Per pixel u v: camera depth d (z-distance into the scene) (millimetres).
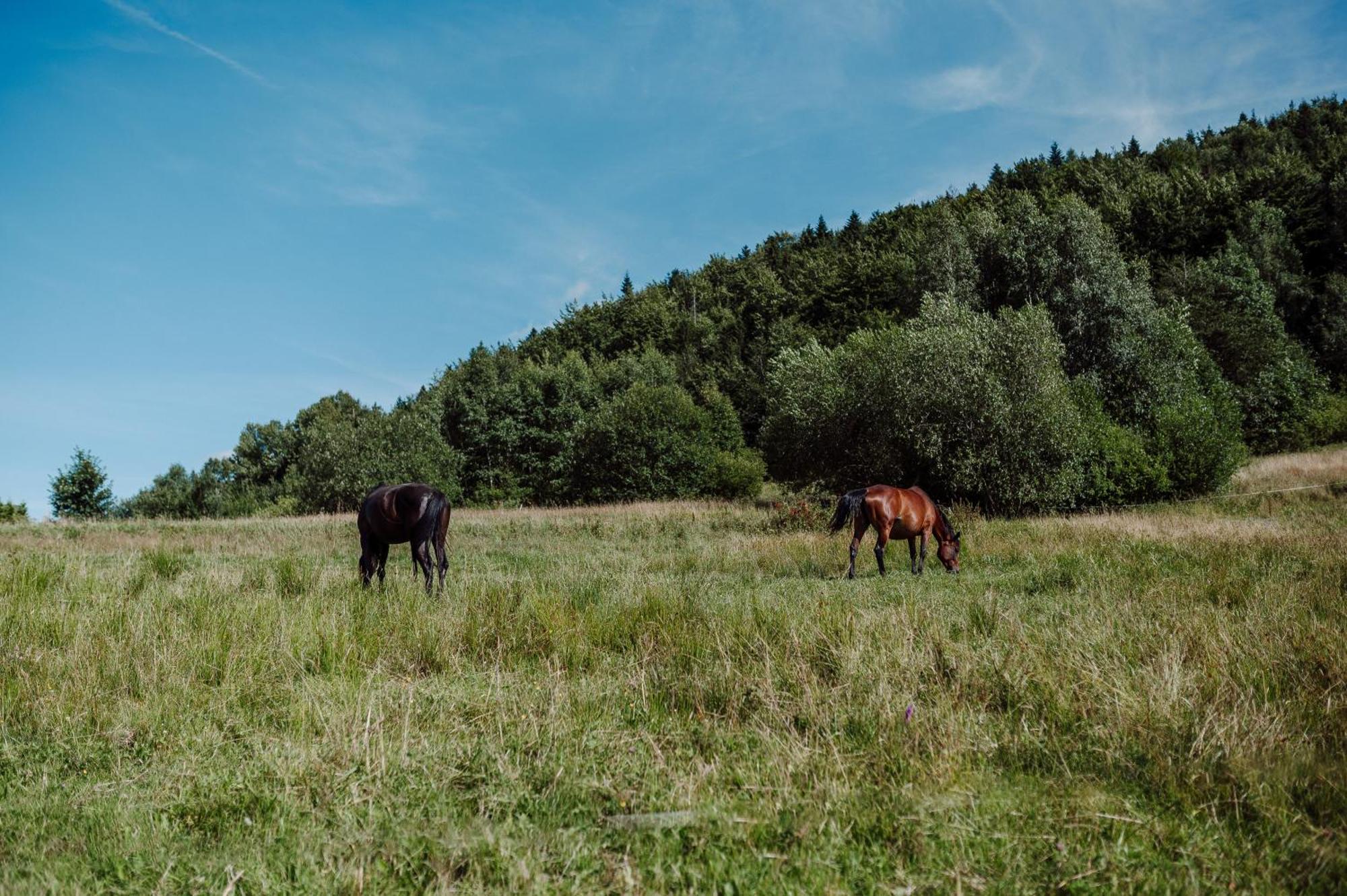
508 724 4941
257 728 5062
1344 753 4004
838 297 79875
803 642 6340
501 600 8297
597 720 5023
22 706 5363
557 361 92312
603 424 44750
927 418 26031
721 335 90812
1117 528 17516
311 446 46250
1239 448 27391
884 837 3355
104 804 3969
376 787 3967
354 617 7836
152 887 3143
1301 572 9883
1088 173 92125
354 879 3061
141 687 5758
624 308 103812
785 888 2949
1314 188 64000
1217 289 45031
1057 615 7645
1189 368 32062
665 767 4184
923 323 28359
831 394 29672
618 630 7375
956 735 4332
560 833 3438
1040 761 4145
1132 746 4207
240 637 6906
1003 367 25656
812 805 3598
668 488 43219
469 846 3291
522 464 62312
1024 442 24719
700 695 5363
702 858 3223
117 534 21562
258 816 3781
